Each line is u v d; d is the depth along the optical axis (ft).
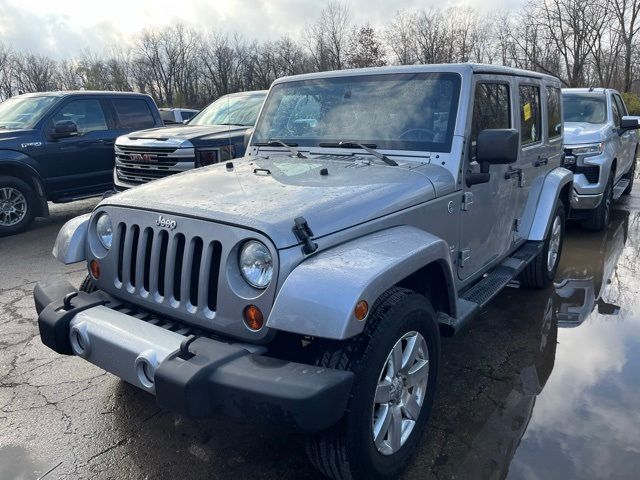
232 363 7.07
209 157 24.03
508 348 13.30
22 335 14.38
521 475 8.76
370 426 7.70
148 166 24.22
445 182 10.50
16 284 18.63
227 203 8.32
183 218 8.17
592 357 12.85
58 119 27.45
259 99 29.27
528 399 10.99
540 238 15.52
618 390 11.35
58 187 27.66
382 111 11.67
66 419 10.47
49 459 9.32
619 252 21.71
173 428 10.16
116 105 29.73
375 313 7.75
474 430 9.96
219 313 7.78
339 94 12.29
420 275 9.52
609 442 9.59
